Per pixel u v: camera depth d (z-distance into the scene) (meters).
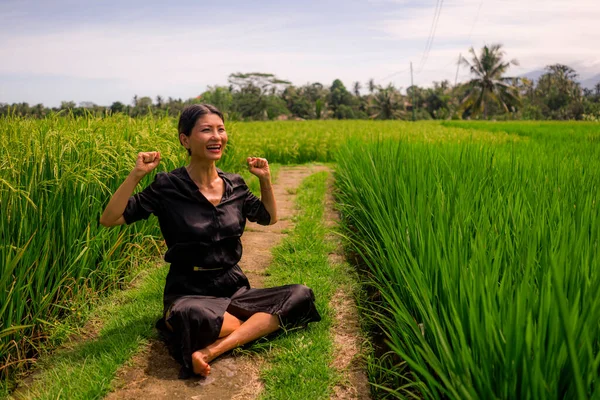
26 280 3.25
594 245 2.78
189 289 3.20
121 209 2.95
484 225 3.45
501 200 4.05
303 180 10.27
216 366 3.01
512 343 1.97
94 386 2.72
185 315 2.92
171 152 5.55
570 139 13.47
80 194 3.80
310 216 6.68
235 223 3.23
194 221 3.11
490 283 2.43
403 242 3.39
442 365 2.32
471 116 70.25
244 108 100.69
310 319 3.41
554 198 3.93
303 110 116.25
